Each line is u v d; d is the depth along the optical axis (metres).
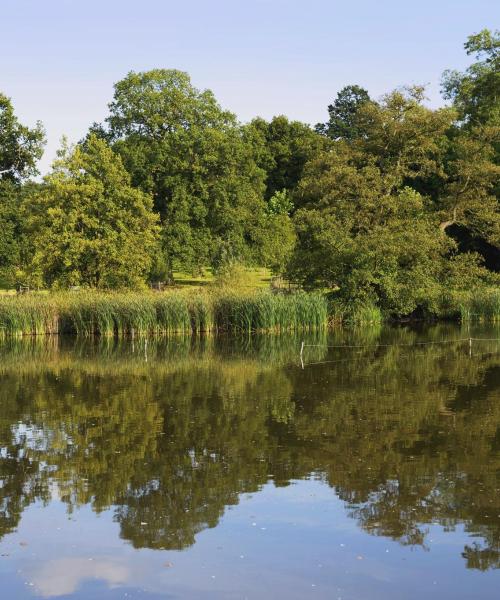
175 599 6.98
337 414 14.73
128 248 40.50
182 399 16.66
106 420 14.38
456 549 8.05
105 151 42.12
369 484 10.15
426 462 11.16
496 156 49.03
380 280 36.28
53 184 40.22
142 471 10.84
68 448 12.19
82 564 7.74
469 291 39.12
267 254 50.34
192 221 49.66
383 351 26.12
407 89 40.31
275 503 9.43
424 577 7.40
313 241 38.47
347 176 37.88
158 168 48.84
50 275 40.44
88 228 40.62
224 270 40.75
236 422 14.07
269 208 64.12
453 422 13.87
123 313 31.73
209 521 8.86
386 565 7.66
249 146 55.16
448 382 18.78
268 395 17.06
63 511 9.22
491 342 28.78
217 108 51.88
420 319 39.75
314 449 11.98
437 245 37.25
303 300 34.28
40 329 32.31
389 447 12.08
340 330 34.56
